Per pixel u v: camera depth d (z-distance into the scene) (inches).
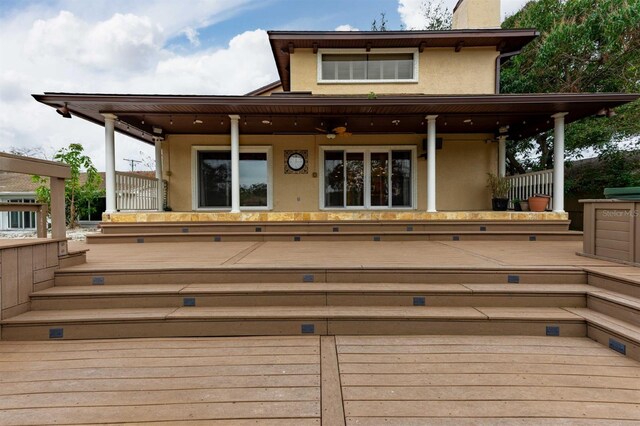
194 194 334.0
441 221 258.4
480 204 340.2
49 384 85.8
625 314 107.7
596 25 365.1
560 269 135.0
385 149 338.3
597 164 404.2
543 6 425.1
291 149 337.1
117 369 93.4
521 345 106.3
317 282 139.8
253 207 339.9
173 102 236.8
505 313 117.1
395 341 110.3
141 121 287.1
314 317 115.6
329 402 77.8
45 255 131.0
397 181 341.7
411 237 247.6
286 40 322.3
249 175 341.1
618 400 77.7
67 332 113.8
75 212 457.7
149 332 115.3
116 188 264.8
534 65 407.2
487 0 357.7
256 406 76.5
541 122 292.4
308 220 265.7
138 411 74.9
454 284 135.9
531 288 127.4
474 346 106.0
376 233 246.7
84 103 235.0
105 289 129.2
